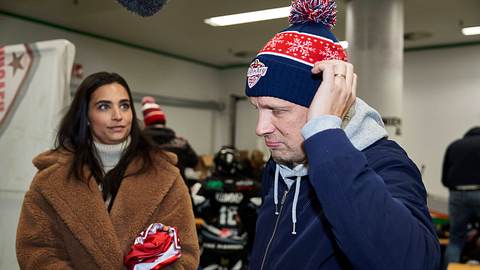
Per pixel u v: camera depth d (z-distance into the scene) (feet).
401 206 2.14
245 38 23.11
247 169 11.12
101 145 5.24
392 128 14.49
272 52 2.58
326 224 2.55
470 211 13.02
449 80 23.25
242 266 10.33
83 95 5.28
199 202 9.98
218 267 10.41
